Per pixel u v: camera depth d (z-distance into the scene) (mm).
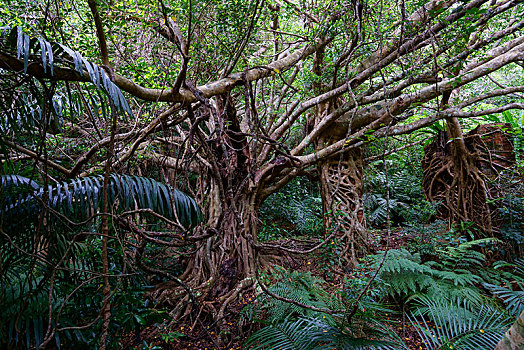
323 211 5316
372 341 2572
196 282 4391
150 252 4617
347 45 3908
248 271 4391
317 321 2926
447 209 5672
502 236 4809
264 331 2922
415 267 3768
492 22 4328
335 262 4641
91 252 2568
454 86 4020
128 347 2920
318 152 5121
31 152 2641
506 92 4258
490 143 5070
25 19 2621
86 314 2465
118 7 2895
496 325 2924
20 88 2348
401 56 3910
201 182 5258
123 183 2250
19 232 2059
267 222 6539
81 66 1499
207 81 3668
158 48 3625
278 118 5828
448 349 2574
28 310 2127
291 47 5367
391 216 6977
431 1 3537
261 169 4918
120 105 1704
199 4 3020
